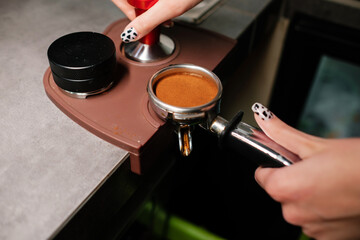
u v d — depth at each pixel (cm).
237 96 104
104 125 52
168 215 97
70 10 79
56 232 42
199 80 55
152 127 52
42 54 67
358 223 42
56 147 51
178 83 54
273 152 47
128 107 55
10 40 69
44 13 78
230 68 76
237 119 51
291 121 124
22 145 51
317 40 101
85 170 48
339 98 112
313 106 118
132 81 60
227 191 100
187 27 73
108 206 53
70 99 56
